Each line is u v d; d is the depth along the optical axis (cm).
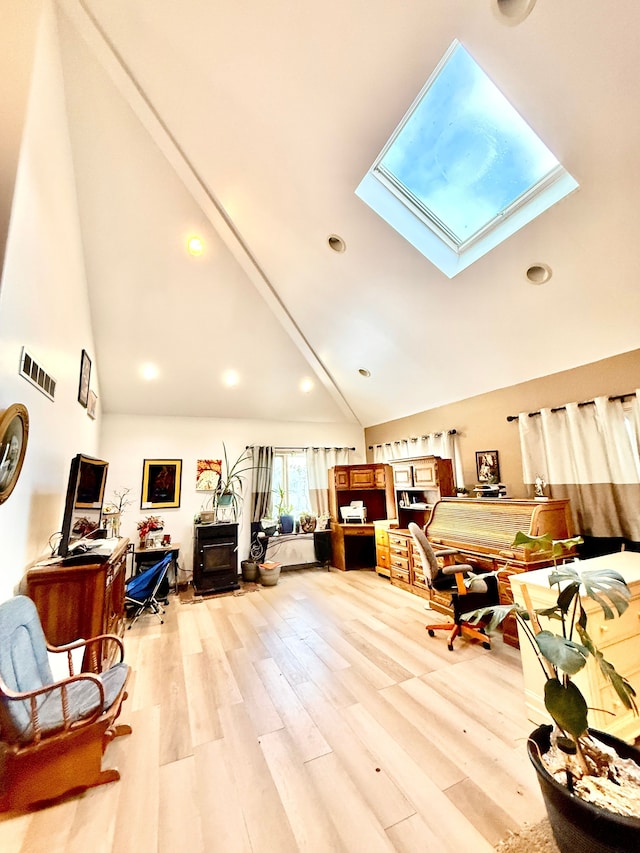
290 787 158
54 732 151
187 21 187
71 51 221
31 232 191
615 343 290
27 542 209
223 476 561
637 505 281
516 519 323
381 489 593
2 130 165
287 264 360
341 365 507
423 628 333
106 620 235
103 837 137
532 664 198
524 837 132
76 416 324
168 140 267
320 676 252
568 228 229
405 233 277
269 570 489
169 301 401
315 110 214
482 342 352
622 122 173
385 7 164
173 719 208
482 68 177
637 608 195
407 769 167
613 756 126
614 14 144
